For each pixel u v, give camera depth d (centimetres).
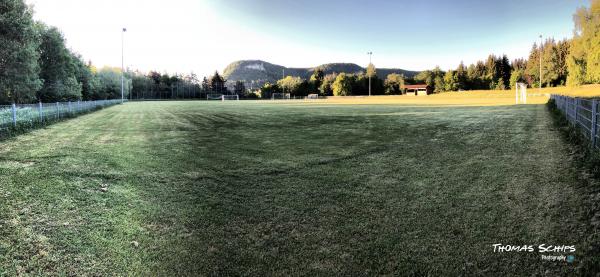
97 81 5750
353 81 10325
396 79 11094
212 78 12262
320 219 469
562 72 8394
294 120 1861
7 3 2198
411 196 538
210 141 1113
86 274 356
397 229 430
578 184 528
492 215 452
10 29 2238
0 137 1204
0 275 350
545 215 439
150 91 10512
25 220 475
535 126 1223
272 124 1656
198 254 391
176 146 1020
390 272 344
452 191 550
